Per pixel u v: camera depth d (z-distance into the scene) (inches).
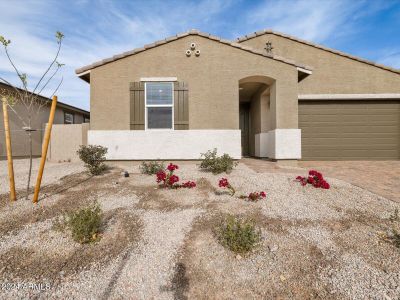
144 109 313.1
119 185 213.8
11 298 86.4
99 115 311.0
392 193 179.2
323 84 415.2
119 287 92.0
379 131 401.4
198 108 314.8
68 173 258.4
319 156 401.1
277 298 86.2
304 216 144.1
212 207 159.2
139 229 134.0
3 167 327.6
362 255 105.7
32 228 134.9
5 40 158.9
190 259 108.1
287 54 422.6
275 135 321.4
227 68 316.8
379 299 81.8
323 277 94.6
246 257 109.0
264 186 199.0
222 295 88.1
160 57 315.6
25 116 497.7
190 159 314.0
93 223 126.5
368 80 415.8
